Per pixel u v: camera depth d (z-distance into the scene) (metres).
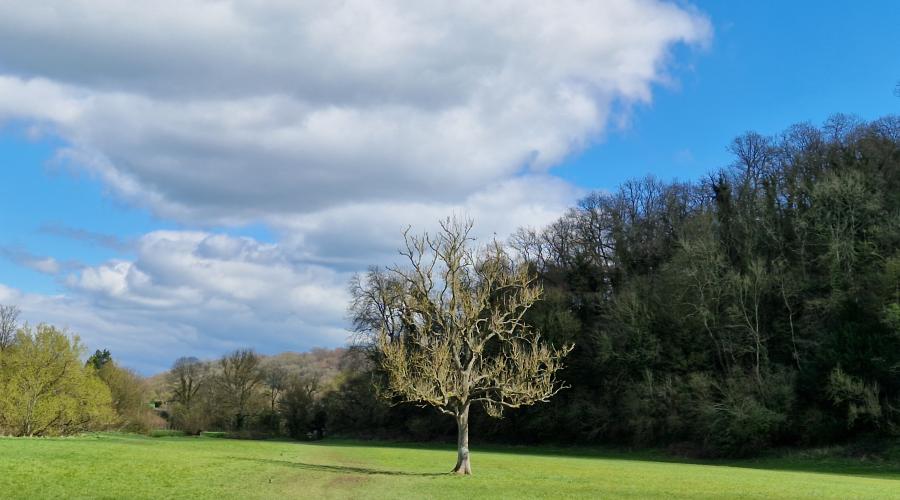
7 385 55.47
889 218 60.84
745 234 73.06
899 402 55.03
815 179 72.00
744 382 62.78
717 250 70.56
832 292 61.91
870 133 73.00
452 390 37.19
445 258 38.97
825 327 62.94
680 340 71.19
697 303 69.88
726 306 69.69
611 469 45.12
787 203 73.69
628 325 73.19
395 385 37.88
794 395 60.75
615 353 73.31
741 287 66.44
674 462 59.81
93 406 60.53
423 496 27.36
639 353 72.00
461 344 39.44
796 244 70.25
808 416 59.75
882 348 55.50
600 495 28.81
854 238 62.56
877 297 56.84
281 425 111.88
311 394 113.25
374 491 28.91
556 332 80.44
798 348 66.62
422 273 39.03
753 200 75.00
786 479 38.34
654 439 72.62
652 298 75.56
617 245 91.88
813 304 62.91
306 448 67.25
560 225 99.06
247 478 32.41
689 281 69.31
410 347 43.91
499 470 41.91
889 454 52.81
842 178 63.75
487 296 40.41
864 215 62.22
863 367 56.56
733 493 30.23
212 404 111.50
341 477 34.47
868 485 34.97
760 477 39.75
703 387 64.69
